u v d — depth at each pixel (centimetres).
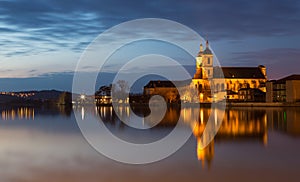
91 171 3066
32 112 14275
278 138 4975
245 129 6281
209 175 2861
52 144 4616
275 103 16338
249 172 2925
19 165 3309
